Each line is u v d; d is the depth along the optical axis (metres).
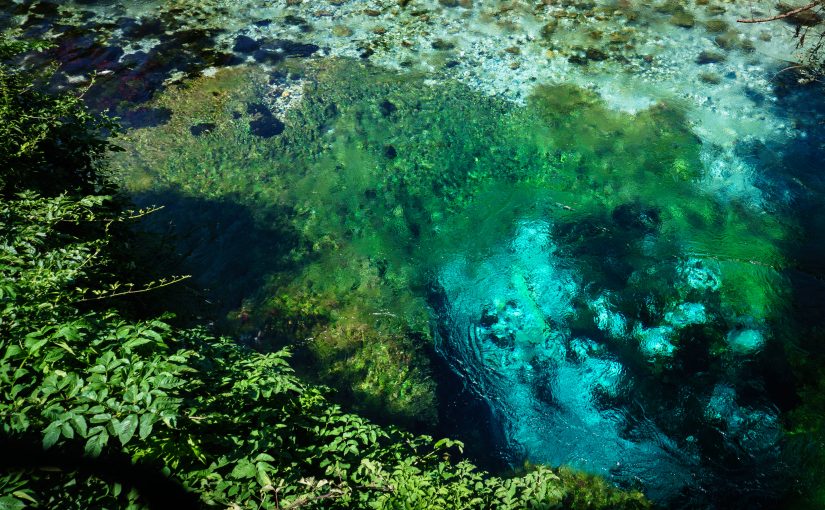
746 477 5.33
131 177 7.97
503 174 8.15
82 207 4.58
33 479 2.68
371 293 6.92
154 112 8.87
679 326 6.37
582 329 6.48
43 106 5.24
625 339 6.36
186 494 2.99
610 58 9.72
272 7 10.96
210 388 3.61
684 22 10.36
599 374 6.14
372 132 8.66
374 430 3.90
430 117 8.86
